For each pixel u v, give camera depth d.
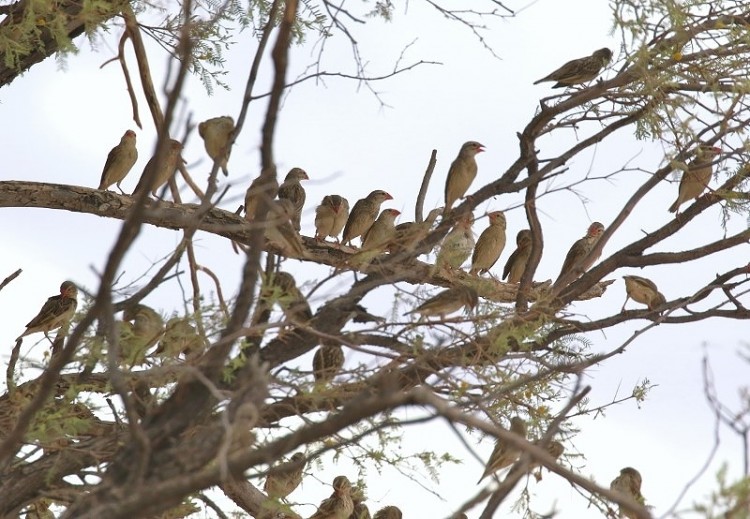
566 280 14.71
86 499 9.89
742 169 14.61
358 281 12.94
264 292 10.85
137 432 8.84
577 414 12.59
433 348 11.62
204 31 15.55
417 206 14.90
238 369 11.36
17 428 9.54
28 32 15.06
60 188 17.55
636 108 14.85
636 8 13.88
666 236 15.20
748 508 7.84
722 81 14.28
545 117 14.67
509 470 10.34
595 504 12.07
